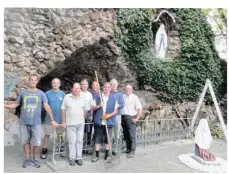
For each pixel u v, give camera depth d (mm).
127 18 8125
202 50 9922
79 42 7086
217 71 10344
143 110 8719
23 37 6543
